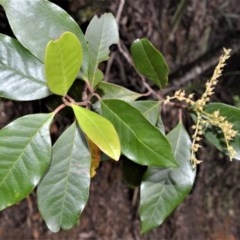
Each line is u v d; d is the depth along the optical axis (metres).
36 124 0.36
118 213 1.43
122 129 0.37
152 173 0.45
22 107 1.01
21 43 0.36
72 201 0.38
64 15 0.37
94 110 0.39
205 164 1.48
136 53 0.44
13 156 0.35
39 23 0.36
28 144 0.35
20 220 1.33
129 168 0.50
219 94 1.32
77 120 0.35
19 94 0.37
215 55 0.90
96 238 1.41
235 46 0.90
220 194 1.60
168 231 1.47
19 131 0.35
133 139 0.37
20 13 0.36
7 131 0.35
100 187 1.40
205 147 1.43
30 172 0.35
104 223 1.42
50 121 0.36
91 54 0.41
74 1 0.81
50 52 0.32
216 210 1.60
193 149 0.42
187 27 1.34
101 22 0.42
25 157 0.35
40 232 1.35
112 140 0.34
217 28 1.40
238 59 1.26
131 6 1.06
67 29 0.37
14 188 0.35
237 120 0.42
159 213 0.45
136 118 0.36
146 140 0.37
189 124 0.86
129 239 1.43
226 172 1.56
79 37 0.38
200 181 1.51
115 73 1.03
